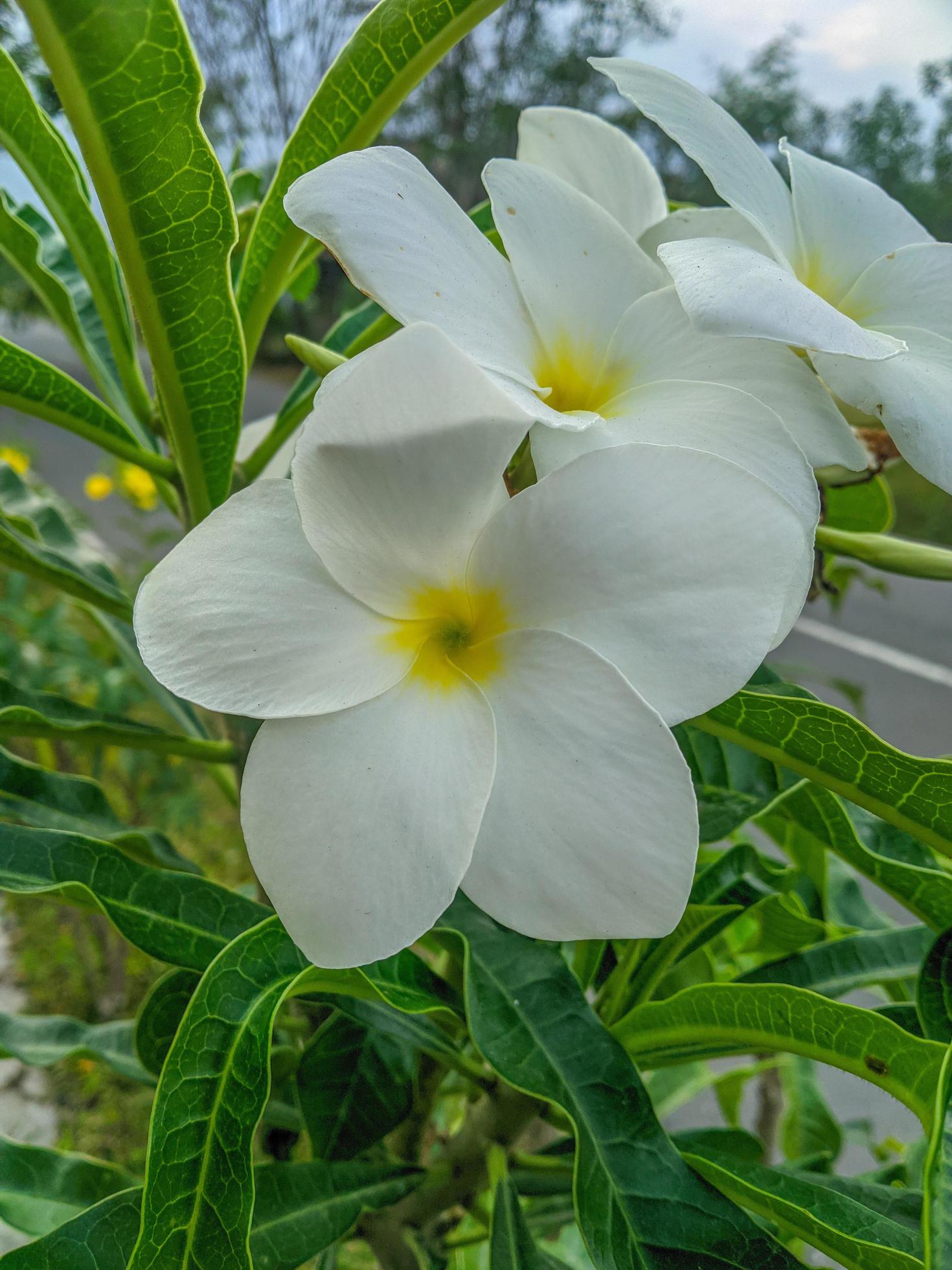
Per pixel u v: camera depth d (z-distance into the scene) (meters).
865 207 0.16
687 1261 0.14
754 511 0.11
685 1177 0.15
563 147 0.17
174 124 0.13
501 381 0.11
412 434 0.11
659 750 0.11
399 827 0.11
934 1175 0.11
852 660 1.18
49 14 0.12
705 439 0.12
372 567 0.11
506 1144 0.20
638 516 0.11
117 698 0.76
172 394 0.17
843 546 0.16
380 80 0.16
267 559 0.11
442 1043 0.19
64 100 0.12
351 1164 0.19
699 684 0.11
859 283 0.15
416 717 0.11
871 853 0.18
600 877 0.11
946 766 0.14
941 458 0.12
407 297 0.11
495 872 0.11
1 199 0.20
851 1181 0.17
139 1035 0.19
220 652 0.11
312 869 0.11
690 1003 0.16
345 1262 0.50
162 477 0.20
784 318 0.11
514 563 0.11
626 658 0.11
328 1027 0.20
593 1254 0.13
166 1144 0.12
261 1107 0.13
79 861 0.17
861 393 0.13
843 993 0.20
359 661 0.12
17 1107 0.64
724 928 0.19
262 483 0.12
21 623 0.76
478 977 0.17
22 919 0.81
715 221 0.15
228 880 0.80
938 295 0.15
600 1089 0.15
